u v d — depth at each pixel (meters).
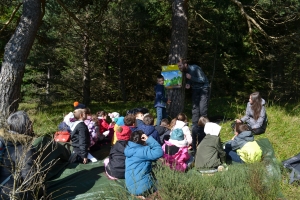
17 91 7.09
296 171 4.93
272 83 16.94
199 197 3.54
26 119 3.76
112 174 4.91
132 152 4.31
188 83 7.53
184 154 5.14
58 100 17.08
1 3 10.36
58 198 4.43
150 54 18.41
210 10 14.37
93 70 18.41
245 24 15.65
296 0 10.98
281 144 6.75
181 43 8.45
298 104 10.20
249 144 5.49
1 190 3.56
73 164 5.72
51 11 12.14
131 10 15.26
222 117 9.49
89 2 11.77
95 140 6.54
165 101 7.61
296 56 15.27
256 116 6.84
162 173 3.82
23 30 7.15
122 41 16.59
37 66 16.09
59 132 6.57
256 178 4.12
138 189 4.14
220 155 5.26
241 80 18.28
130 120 5.79
